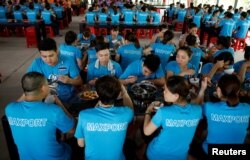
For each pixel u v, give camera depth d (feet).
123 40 14.16
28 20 24.76
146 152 5.89
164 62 11.98
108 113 4.54
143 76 8.33
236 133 5.55
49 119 4.73
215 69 8.25
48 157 5.09
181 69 8.60
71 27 33.83
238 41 23.34
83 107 6.32
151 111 5.81
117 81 4.66
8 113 4.72
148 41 25.88
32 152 5.01
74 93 7.54
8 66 16.71
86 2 51.88
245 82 8.30
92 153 4.87
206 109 5.52
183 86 4.77
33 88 4.68
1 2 34.32
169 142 5.11
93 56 10.69
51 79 7.51
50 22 26.78
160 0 58.23
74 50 10.80
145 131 5.38
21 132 4.78
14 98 11.94
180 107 4.88
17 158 6.37
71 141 6.48
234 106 5.27
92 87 7.64
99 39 11.01
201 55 11.82
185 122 4.88
